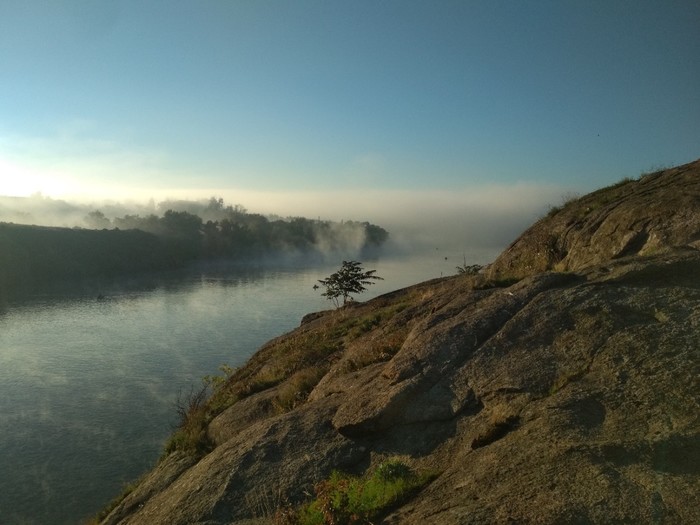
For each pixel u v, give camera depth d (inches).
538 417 184.2
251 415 382.3
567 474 149.9
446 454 205.3
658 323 203.5
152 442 1181.1
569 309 232.7
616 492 137.9
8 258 4131.4
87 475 1029.2
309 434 262.2
